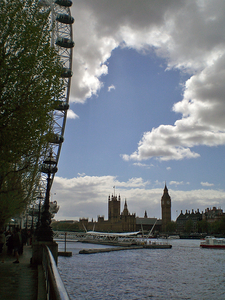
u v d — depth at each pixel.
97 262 73.88
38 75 17.81
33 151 20.72
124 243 152.62
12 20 17.08
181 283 48.97
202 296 40.34
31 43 17.20
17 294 13.82
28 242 56.50
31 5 18.81
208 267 69.25
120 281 49.06
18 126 16.55
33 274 19.34
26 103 16.81
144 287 45.12
